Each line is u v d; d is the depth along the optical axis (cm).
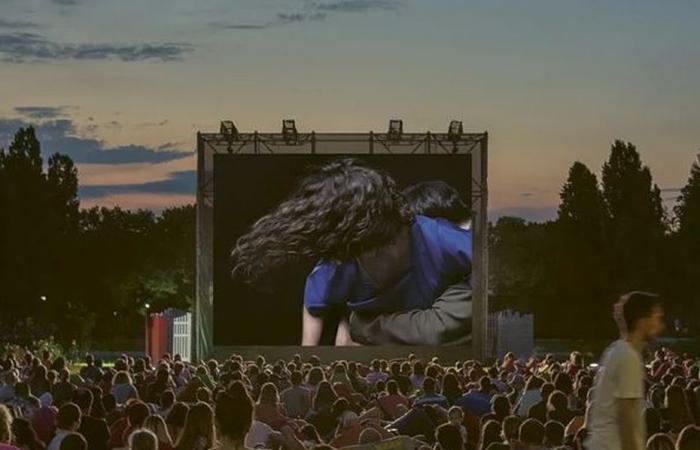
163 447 1541
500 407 2000
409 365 3164
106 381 2628
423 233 4919
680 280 8188
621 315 1185
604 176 8331
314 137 4925
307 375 2995
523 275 8212
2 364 3281
